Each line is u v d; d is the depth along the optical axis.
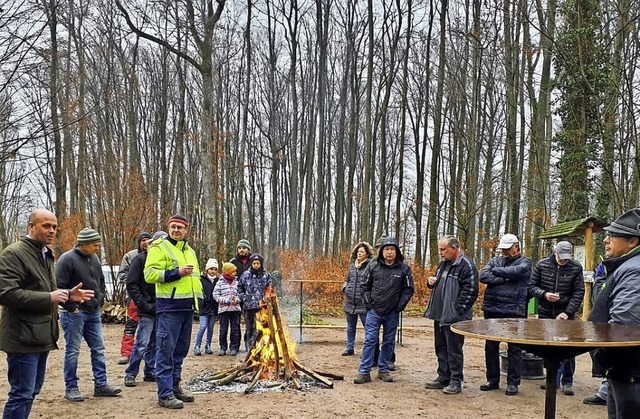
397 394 6.79
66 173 24.52
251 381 7.09
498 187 24.84
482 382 7.62
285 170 31.86
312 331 12.73
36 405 6.00
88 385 7.02
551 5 11.56
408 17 23.16
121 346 9.56
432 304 7.21
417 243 21.73
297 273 20.20
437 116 20.25
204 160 16.72
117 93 25.69
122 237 16.78
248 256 10.48
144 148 29.75
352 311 9.41
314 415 5.75
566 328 3.92
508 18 16.66
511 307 7.08
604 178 13.87
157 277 5.91
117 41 26.09
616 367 3.69
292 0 25.92
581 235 11.19
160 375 5.98
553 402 3.86
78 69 22.61
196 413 5.76
